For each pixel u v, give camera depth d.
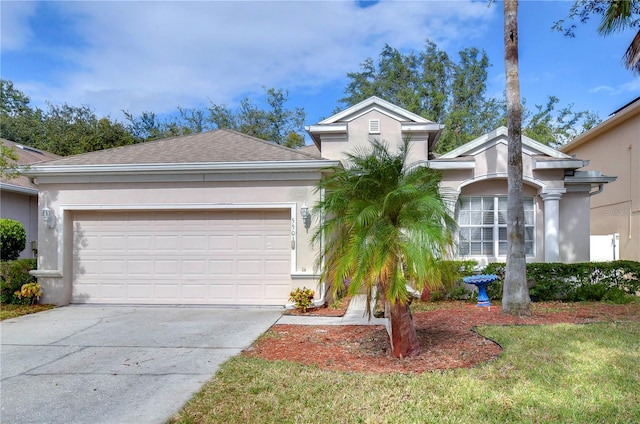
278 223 10.74
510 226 9.16
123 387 5.18
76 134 27.56
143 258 10.97
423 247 5.65
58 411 4.53
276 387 5.02
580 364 5.55
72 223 11.17
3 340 7.52
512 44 9.12
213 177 10.72
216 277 10.80
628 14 9.64
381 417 4.15
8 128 29.67
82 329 8.31
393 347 6.25
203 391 4.96
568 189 12.54
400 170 6.38
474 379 5.11
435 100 33.31
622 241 15.70
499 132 12.03
